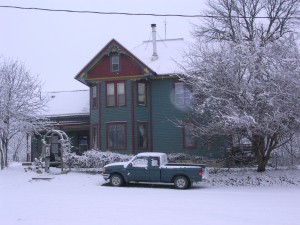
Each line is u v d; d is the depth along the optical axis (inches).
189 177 780.0
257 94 788.0
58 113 1325.0
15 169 1064.8
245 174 916.6
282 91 780.6
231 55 821.9
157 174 797.2
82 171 1027.3
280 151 1055.6
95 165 1074.7
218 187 807.1
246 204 567.5
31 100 1133.1
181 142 1170.0
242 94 792.9
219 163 1119.0
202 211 508.7
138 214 487.8
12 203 581.0
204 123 988.6
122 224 427.8
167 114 1183.6
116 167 821.9
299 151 1015.0
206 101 855.7
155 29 1263.5
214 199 621.9
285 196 657.6
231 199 621.6
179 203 578.2
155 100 1197.1
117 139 1172.5
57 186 809.5
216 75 828.6
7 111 1057.5
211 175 931.3
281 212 498.6
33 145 1370.6
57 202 590.2
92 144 1219.2
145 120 1185.4
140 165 809.5
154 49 1250.6
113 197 647.8
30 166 1119.6
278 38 877.8
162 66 1203.2
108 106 1187.3
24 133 1190.9
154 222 438.0
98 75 1200.8
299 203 575.8
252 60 801.6
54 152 1327.5
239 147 973.8
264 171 932.0
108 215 481.7
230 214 486.0
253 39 879.1
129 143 1157.7
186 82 940.0
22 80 1105.4
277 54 825.5
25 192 721.0
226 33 1034.1
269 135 837.2
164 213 494.6
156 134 1185.4
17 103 1082.1
